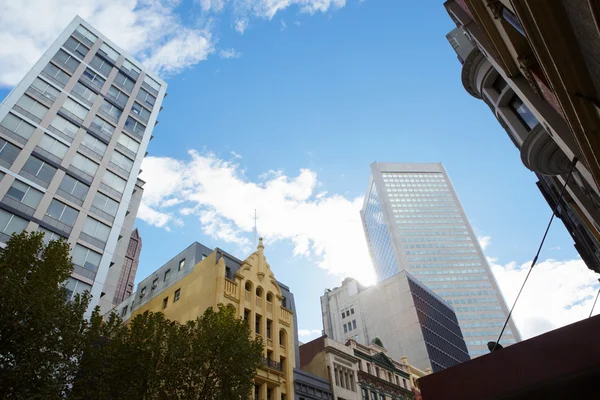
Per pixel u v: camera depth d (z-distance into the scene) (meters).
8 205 34.59
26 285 16.66
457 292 153.12
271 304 39.16
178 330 22.61
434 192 189.75
